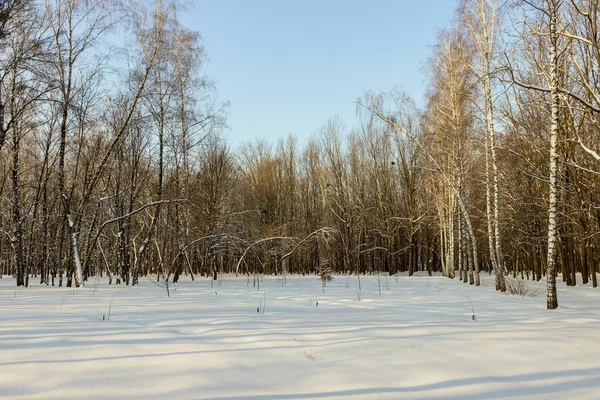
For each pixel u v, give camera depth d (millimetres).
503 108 16422
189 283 20812
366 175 37312
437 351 4969
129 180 20562
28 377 3709
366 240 37344
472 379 3908
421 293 14039
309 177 43031
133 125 17891
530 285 18625
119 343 5109
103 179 20031
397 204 35250
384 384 3734
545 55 13445
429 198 31016
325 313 8570
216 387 3586
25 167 24469
